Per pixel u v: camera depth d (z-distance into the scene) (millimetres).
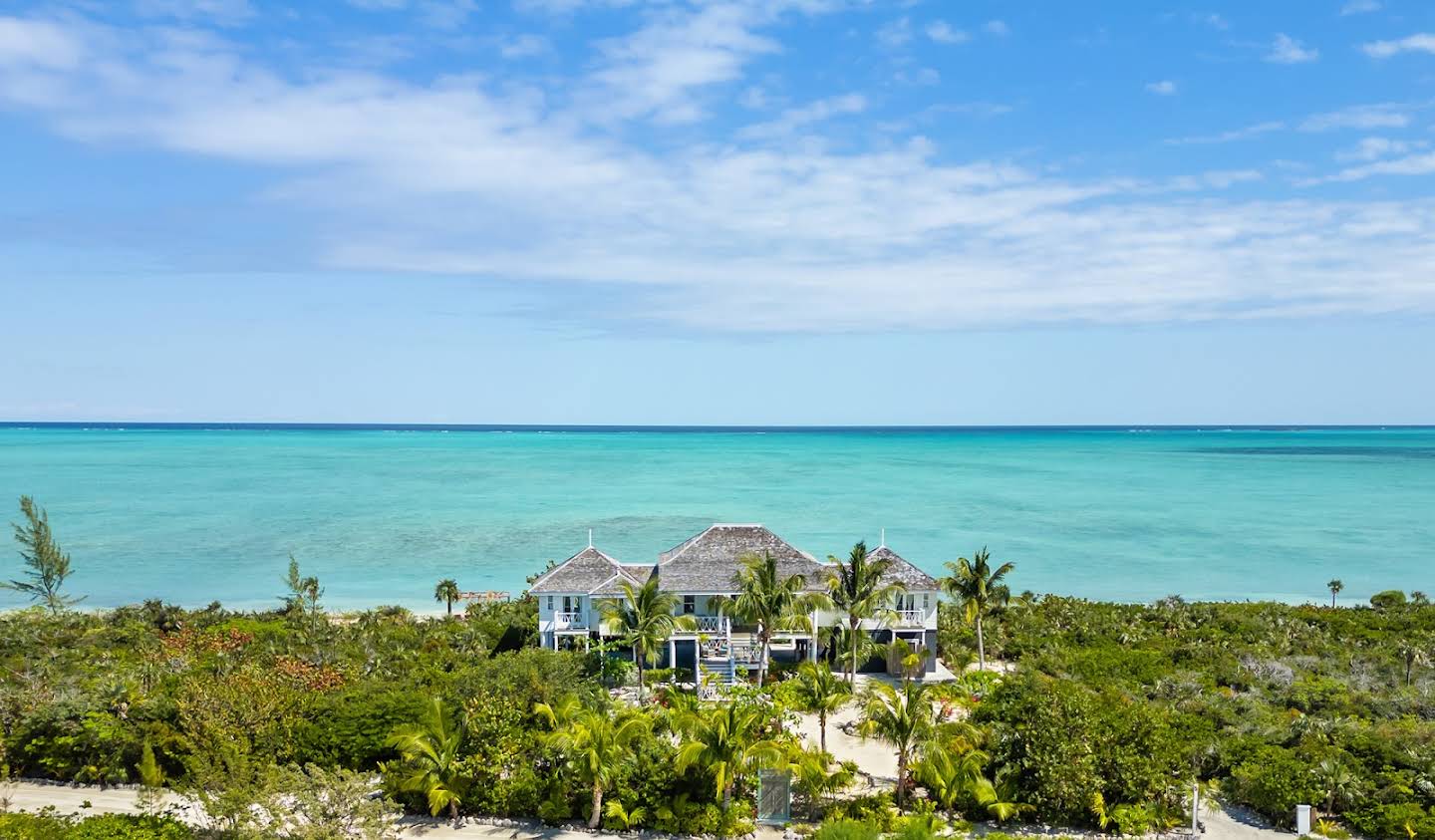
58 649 74062
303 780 41031
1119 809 47062
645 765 47750
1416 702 62156
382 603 108438
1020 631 85625
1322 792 47250
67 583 118000
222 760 45625
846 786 49125
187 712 49469
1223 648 80250
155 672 58000
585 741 45750
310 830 38531
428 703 50188
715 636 70062
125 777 49844
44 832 39375
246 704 50125
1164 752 48969
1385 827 45906
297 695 52719
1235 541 159125
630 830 46281
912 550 147250
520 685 52281
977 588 72562
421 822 46594
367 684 56188
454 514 182625
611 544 149250
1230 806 49875
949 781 47969
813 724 60562
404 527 165250
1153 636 85625
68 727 50125
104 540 149375
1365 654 79625
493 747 48062
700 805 46344
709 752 45812
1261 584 126125
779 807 46938
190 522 169375
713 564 73500
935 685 63156
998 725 50562
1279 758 49938
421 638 79500
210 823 43656
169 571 125438
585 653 68312
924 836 41844
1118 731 49156
